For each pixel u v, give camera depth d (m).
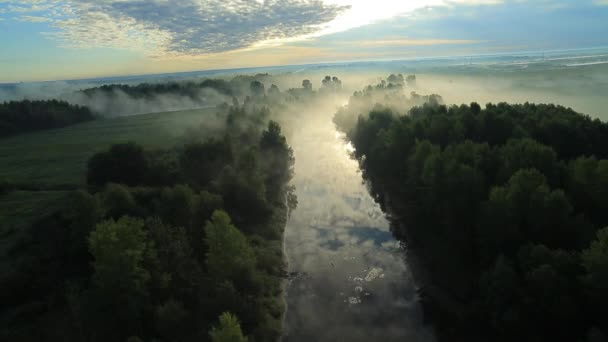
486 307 37.69
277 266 50.31
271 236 57.75
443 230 50.84
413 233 58.62
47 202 58.19
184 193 49.84
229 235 39.66
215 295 38.19
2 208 57.09
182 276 39.72
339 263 52.56
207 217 50.72
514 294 34.81
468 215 46.78
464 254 46.75
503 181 49.72
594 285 30.98
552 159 49.94
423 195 56.69
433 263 50.06
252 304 38.66
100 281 34.56
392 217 65.75
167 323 34.16
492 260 41.03
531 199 39.72
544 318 33.16
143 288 35.78
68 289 38.22
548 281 32.34
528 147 51.72
